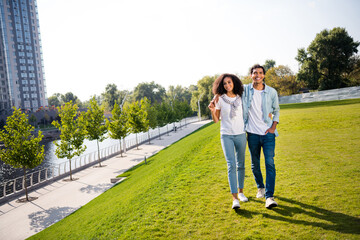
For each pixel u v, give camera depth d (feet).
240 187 12.21
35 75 357.41
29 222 40.29
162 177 27.78
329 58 158.30
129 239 11.43
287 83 227.20
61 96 529.86
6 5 329.52
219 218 10.92
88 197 50.37
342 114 44.57
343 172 14.05
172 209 13.56
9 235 35.73
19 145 54.03
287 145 25.45
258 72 11.18
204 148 40.22
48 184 65.82
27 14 349.82
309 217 9.43
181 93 513.45
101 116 86.99
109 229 16.40
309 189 12.20
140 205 18.15
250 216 10.47
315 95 143.74
